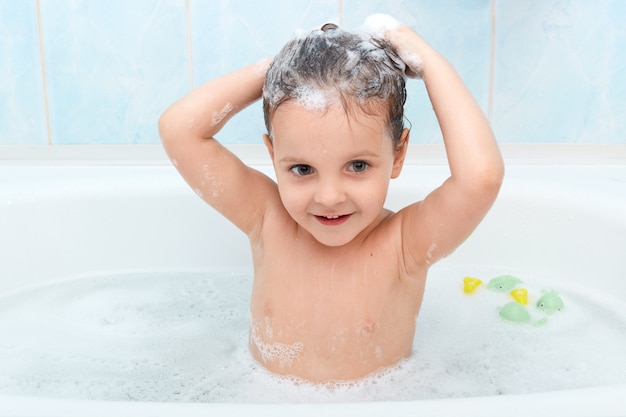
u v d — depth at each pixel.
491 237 1.21
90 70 1.37
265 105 0.78
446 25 1.34
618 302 1.08
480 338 1.00
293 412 0.54
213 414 0.54
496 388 0.86
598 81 1.35
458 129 0.75
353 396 0.83
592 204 1.14
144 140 1.40
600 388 0.57
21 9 1.35
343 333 0.83
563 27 1.33
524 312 1.05
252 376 0.88
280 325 0.85
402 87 0.78
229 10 1.34
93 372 0.92
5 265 1.17
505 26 1.33
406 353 0.89
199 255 1.26
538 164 1.36
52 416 0.53
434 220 0.78
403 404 0.55
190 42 1.36
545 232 1.18
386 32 0.81
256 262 0.90
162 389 0.88
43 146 1.40
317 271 0.85
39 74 1.38
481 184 0.73
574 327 1.03
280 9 1.34
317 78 0.71
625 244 1.08
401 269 0.84
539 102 1.37
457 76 0.79
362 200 0.73
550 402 0.54
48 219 1.21
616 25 1.33
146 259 1.26
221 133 1.39
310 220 0.76
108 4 1.34
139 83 1.38
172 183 1.25
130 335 1.03
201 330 1.04
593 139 1.38
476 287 1.14
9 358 0.96
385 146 0.75
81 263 1.23
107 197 1.23
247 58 1.36
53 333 1.04
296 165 0.74
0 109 1.39
